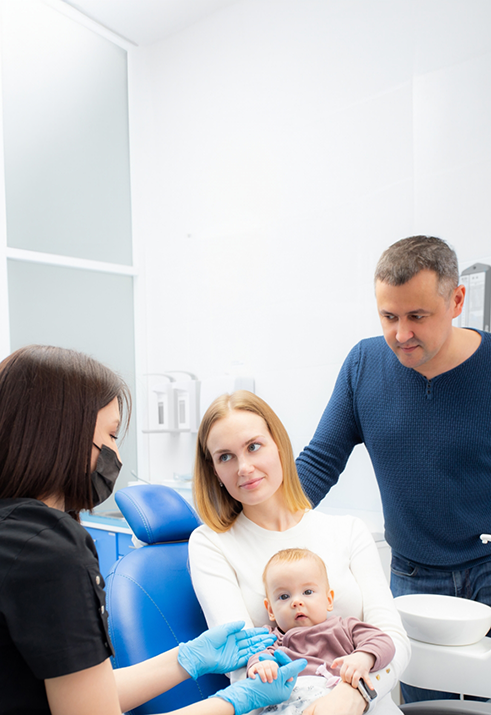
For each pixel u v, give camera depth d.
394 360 1.51
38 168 3.14
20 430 0.81
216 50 3.13
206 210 3.18
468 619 1.18
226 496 1.28
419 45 2.28
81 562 0.74
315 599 1.12
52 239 3.18
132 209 3.54
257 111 2.92
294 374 2.73
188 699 1.17
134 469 3.46
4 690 0.73
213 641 1.02
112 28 3.36
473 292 2.00
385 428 1.50
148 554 1.32
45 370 0.82
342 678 0.98
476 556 1.43
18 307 3.05
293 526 1.25
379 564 1.24
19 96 3.07
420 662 1.22
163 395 3.17
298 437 2.72
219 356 3.10
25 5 3.09
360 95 2.48
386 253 1.33
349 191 2.52
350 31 2.52
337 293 2.56
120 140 3.50
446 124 2.19
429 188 2.24
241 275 2.99
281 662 1.03
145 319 3.54
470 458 1.40
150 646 1.18
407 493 1.48
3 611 0.70
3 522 0.75
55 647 0.70
